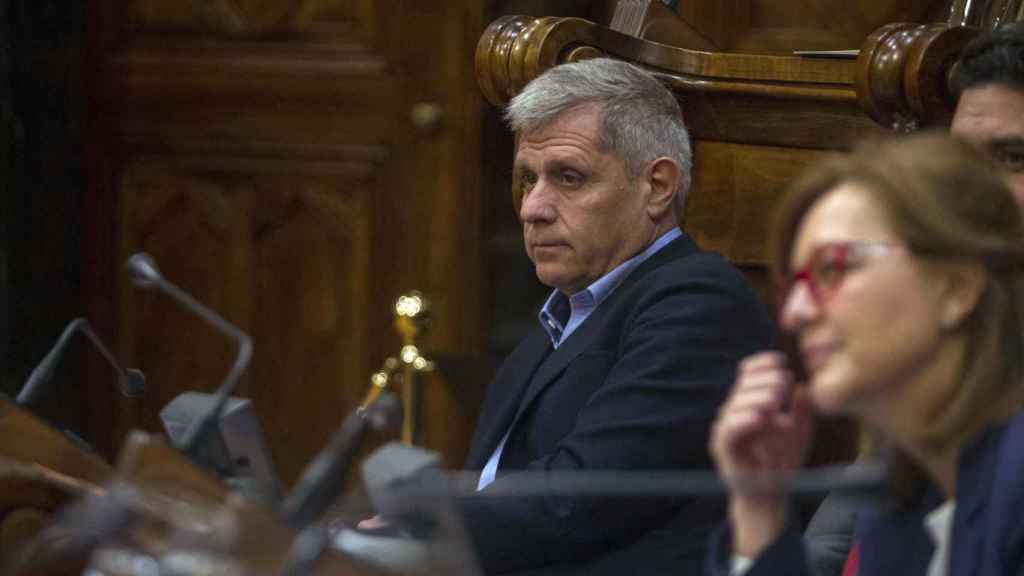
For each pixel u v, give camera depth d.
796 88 12.70
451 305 20.78
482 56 13.00
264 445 8.36
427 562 5.93
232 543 5.75
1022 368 6.26
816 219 6.29
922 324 6.14
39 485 8.56
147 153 21.25
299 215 21.05
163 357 21.27
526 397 11.18
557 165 11.42
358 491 6.59
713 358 10.57
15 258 20.72
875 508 6.98
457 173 20.72
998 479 6.23
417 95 20.73
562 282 11.52
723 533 6.75
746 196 12.91
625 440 10.25
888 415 6.29
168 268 21.28
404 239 20.88
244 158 21.11
